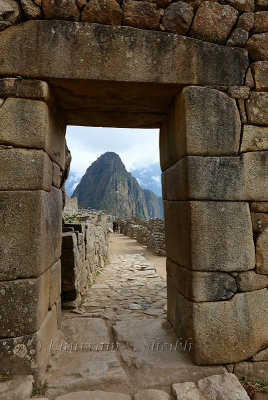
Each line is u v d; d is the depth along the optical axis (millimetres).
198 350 2359
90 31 2354
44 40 2305
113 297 4723
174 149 2781
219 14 2541
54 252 2760
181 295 2713
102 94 2641
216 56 2525
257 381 2365
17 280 2166
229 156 2500
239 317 2436
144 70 2402
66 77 2311
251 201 2541
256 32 2635
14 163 2211
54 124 2738
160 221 11461
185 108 2449
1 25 2268
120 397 2025
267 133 2588
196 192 2416
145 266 8070
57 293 2922
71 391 2105
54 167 2766
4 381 2055
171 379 2232
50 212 2582
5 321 2131
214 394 1992
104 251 8773
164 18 2471
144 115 3197
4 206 2180
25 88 2266
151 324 3195
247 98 2578
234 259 2451
